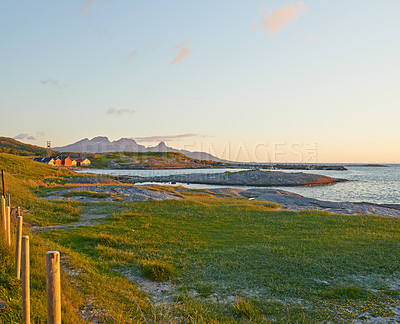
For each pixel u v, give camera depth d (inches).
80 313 268.2
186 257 518.9
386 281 420.5
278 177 3850.9
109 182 2341.3
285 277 429.7
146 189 1601.9
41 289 282.4
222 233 726.5
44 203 967.6
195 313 301.0
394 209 1491.1
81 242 589.6
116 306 299.9
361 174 6427.2
